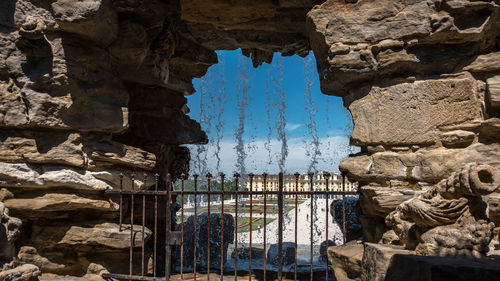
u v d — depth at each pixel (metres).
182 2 6.38
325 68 4.84
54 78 5.02
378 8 4.45
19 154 5.04
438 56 4.31
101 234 5.36
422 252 3.29
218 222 9.41
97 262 5.48
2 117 4.92
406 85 4.41
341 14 4.59
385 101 4.48
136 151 5.88
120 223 5.38
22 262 4.77
